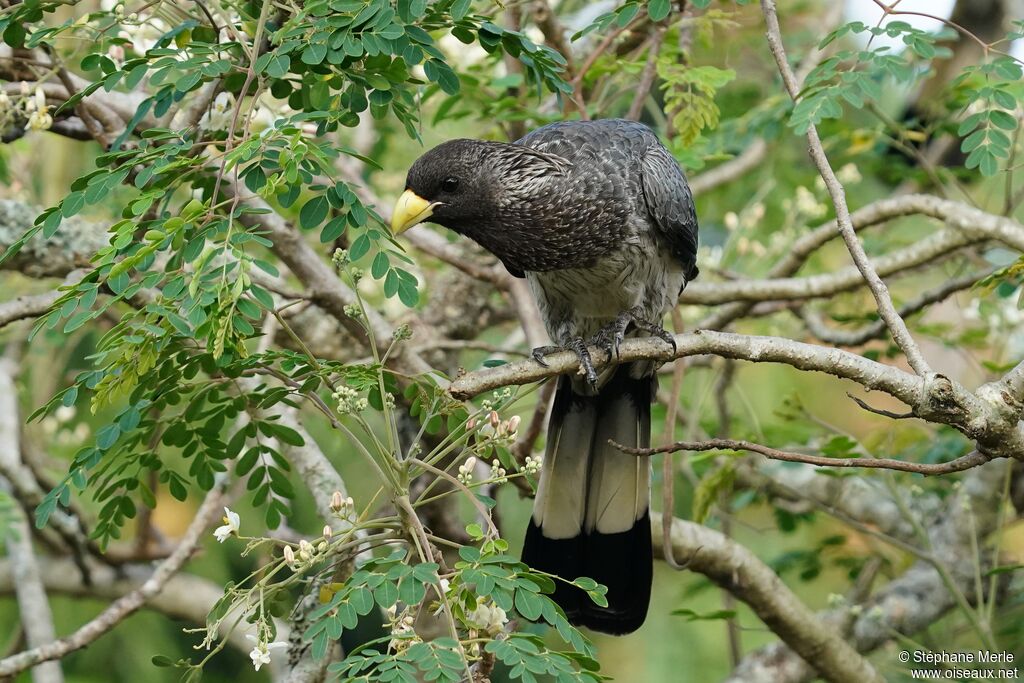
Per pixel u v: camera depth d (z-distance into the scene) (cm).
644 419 909
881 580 1426
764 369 1580
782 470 1156
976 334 1142
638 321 909
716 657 1523
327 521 845
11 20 686
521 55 726
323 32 645
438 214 828
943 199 1098
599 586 561
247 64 703
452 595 541
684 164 998
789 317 1342
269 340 966
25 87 755
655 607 1576
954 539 1132
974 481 1135
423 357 1127
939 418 616
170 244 601
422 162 829
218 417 705
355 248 631
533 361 703
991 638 984
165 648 1471
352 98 685
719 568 984
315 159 636
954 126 1103
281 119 649
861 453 984
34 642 1006
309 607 776
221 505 903
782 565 1202
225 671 1505
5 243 916
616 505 889
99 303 834
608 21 747
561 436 901
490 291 1228
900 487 1191
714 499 1021
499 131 1150
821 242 1106
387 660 509
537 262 855
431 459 615
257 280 781
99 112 836
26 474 1044
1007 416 605
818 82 775
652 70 1000
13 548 1045
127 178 700
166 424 707
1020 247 1005
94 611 1438
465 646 545
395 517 609
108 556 1167
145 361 613
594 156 866
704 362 1202
